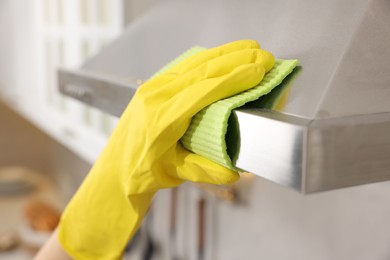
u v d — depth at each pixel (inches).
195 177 18.2
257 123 14.8
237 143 15.8
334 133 13.1
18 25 84.7
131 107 20.0
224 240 52.3
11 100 93.5
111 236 23.3
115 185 22.2
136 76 25.9
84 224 23.4
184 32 27.0
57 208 91.6
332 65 16.5
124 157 20.7
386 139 13.6
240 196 49.1
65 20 61.3
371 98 15.2
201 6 28.4
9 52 92.4
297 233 42.4
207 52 19.4
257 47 19.4
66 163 96.2
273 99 16.5
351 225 37.0
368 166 13.4
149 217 67.1
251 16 23.6
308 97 15.6
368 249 35.8
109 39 49.6
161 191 64.1
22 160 110.5
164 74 19.7
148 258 66.8
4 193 98.0
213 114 16.4
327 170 13.1
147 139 17.8
